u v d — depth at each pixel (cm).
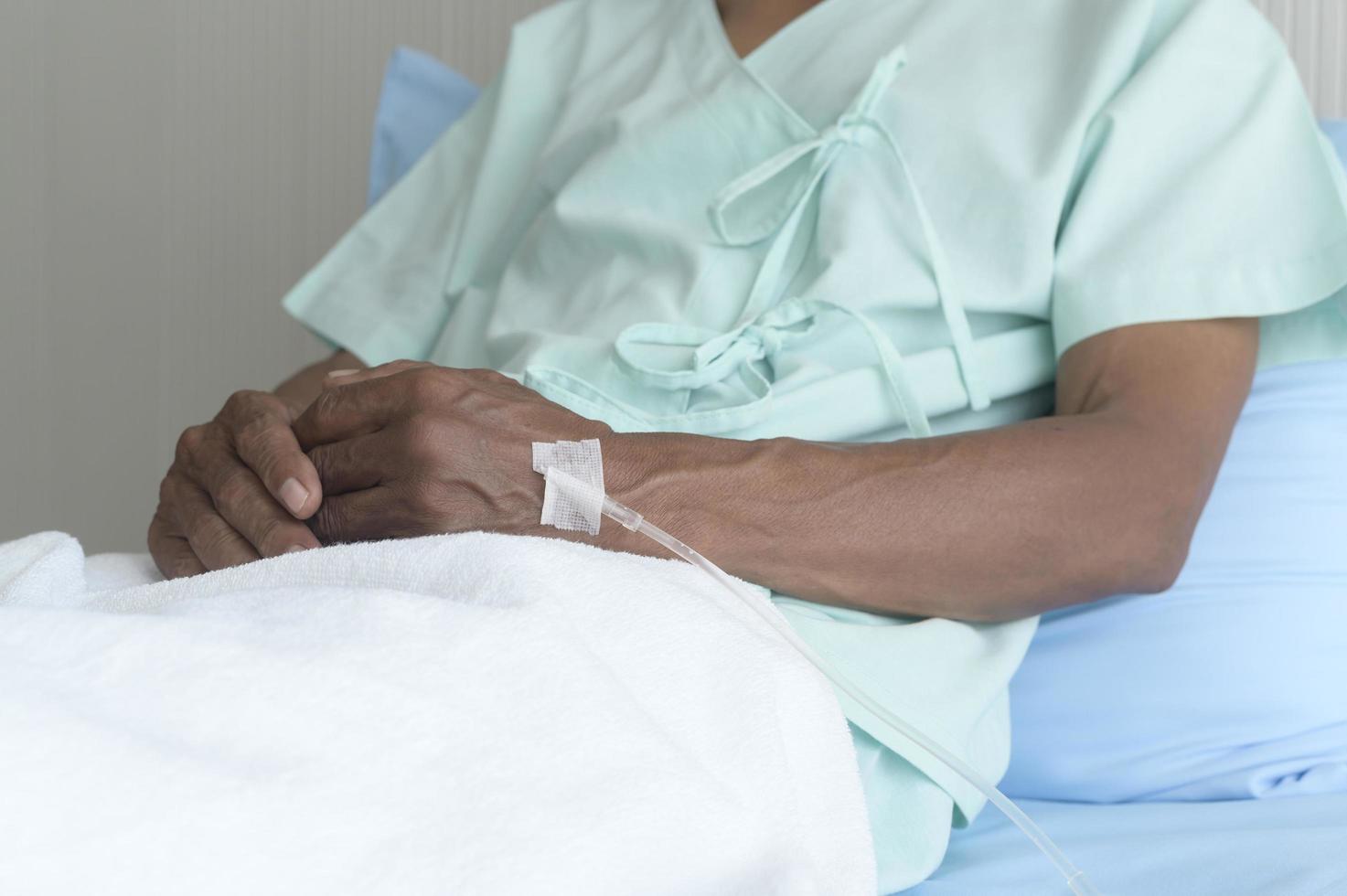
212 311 216
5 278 227
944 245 101
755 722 54
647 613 56
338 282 141
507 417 74
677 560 65
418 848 39
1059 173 99
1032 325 102
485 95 146
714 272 105
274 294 212
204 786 36
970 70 107
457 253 135
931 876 76
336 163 206
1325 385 104
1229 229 96
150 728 37
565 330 108
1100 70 103
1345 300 99
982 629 89
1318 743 94
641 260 110
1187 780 93
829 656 77
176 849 34
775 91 113
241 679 39
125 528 224
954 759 63
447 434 72
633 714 47
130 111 220
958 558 80
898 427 98
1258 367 106
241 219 213
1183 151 100
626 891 43
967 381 97
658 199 113
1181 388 92
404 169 163
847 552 78
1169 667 96
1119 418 89
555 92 137
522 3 194
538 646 46
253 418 85
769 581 79
